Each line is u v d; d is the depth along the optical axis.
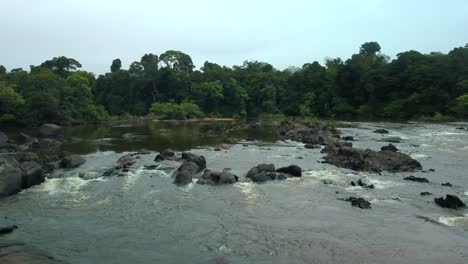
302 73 134.25
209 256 18.12
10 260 17.09
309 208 24.64
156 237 20.45
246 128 75.88
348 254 18.12
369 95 111.62
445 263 17.14
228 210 24.50
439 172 34.00
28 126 80.88
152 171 35.06
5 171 29.02
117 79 129.62
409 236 20.03
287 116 120.12
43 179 32.06
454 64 96.50
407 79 100.75
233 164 38.19
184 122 102.50
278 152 45.16
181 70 135.88
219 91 125.06
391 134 60.31
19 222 22.91
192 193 28.31
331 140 52.22
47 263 16.98
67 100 92.19
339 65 130.38
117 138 62.56
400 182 30.56
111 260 17.88
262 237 20.19
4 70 120.25
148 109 126.00
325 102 118.88
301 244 19.27
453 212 23.61
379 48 153.00
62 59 131.00
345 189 28.78
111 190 29.45
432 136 56.81
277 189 29.00
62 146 53.09
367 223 21.91
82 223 22.64
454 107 86.44
